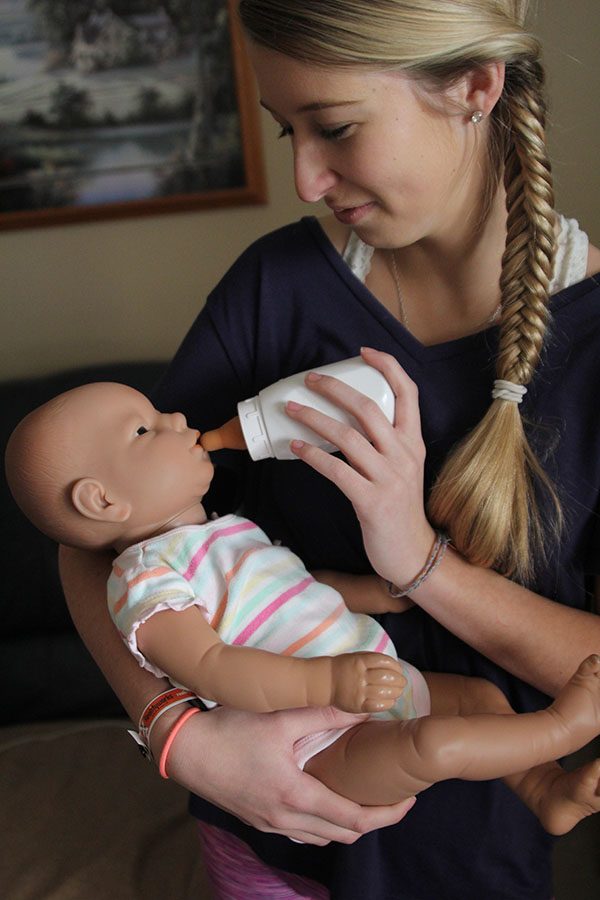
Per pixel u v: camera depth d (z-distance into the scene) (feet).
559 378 3.02
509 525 2.94
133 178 6.98
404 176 2.70
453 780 3.17
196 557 3.01
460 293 3.19
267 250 3.51
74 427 3.09
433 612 3.04
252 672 2.69
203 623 2.85
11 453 3.19
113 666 3.20
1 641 6.91
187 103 6.75
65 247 7.28
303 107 2.62
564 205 5.90
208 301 3.69
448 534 3.01
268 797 2.77
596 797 2.75
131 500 3.10
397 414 2.85
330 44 2.44
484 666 3.22
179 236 7.16
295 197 6.95
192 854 5.64
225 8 6.48
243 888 3.75
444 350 3.14
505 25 2.68
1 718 6.91
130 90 6.76
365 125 2.61
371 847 3.21
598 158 5.77
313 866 3.39
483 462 2.88
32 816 5.95
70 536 3.24
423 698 3.10
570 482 3.04
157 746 2.93
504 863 3.26
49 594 6.79
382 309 3.25
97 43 6.67
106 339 7.54
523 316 2.88
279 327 3.46
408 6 2.48
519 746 2.68
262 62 2.60
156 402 3.68
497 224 3.10
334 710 2.86
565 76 5.66
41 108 6.86
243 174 6.87
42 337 7.57
